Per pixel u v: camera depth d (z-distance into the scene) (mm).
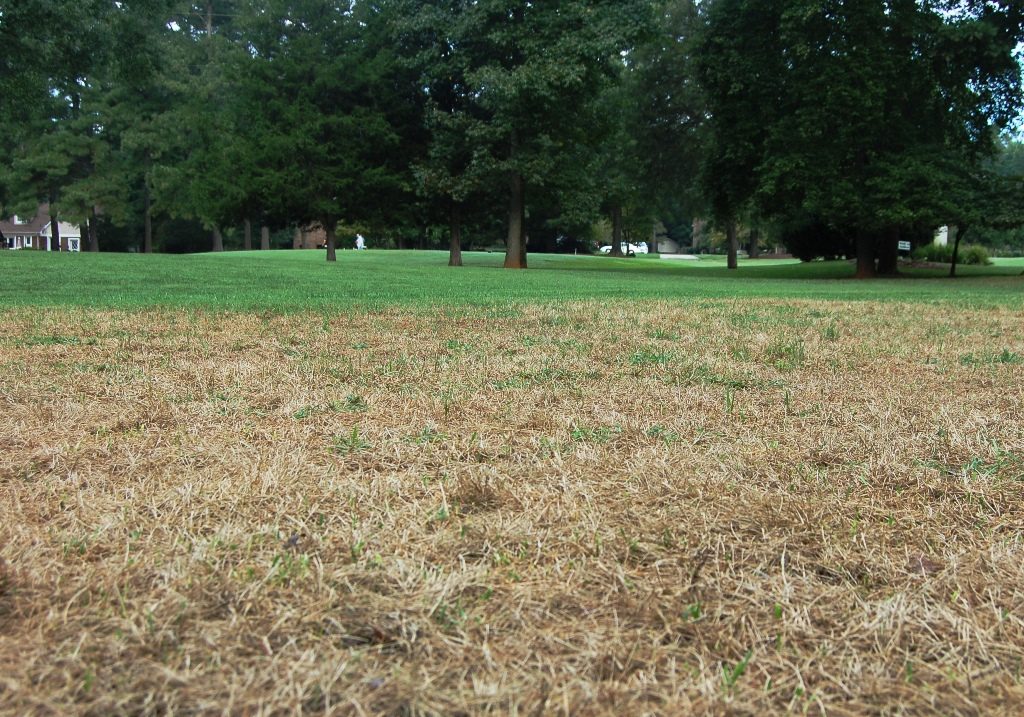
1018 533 1975
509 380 4207
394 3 28609
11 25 20703
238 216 31062
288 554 1771
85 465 2484
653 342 5980
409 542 1863
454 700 1234
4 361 4652
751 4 25453
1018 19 24188
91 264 19453
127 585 1604
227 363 4656
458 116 28016
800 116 24812
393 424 3115
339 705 1219
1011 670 1360
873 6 23688
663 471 2461
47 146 49750
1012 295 13469
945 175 23469
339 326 6875
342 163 29672
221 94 48812
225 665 1321
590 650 1388
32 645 1373
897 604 1566
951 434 2965
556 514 2059
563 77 25594
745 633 1462
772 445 2812
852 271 30297
